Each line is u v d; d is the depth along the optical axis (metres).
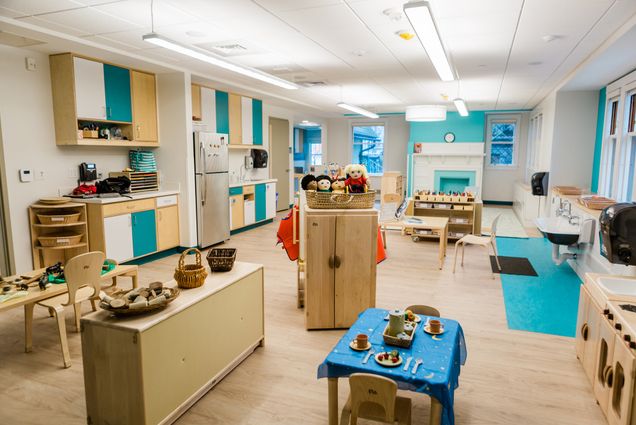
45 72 4.70
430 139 11.77
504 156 11.94
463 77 6.48
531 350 3.25
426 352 2.14
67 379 2.82
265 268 5.48
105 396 2.18
